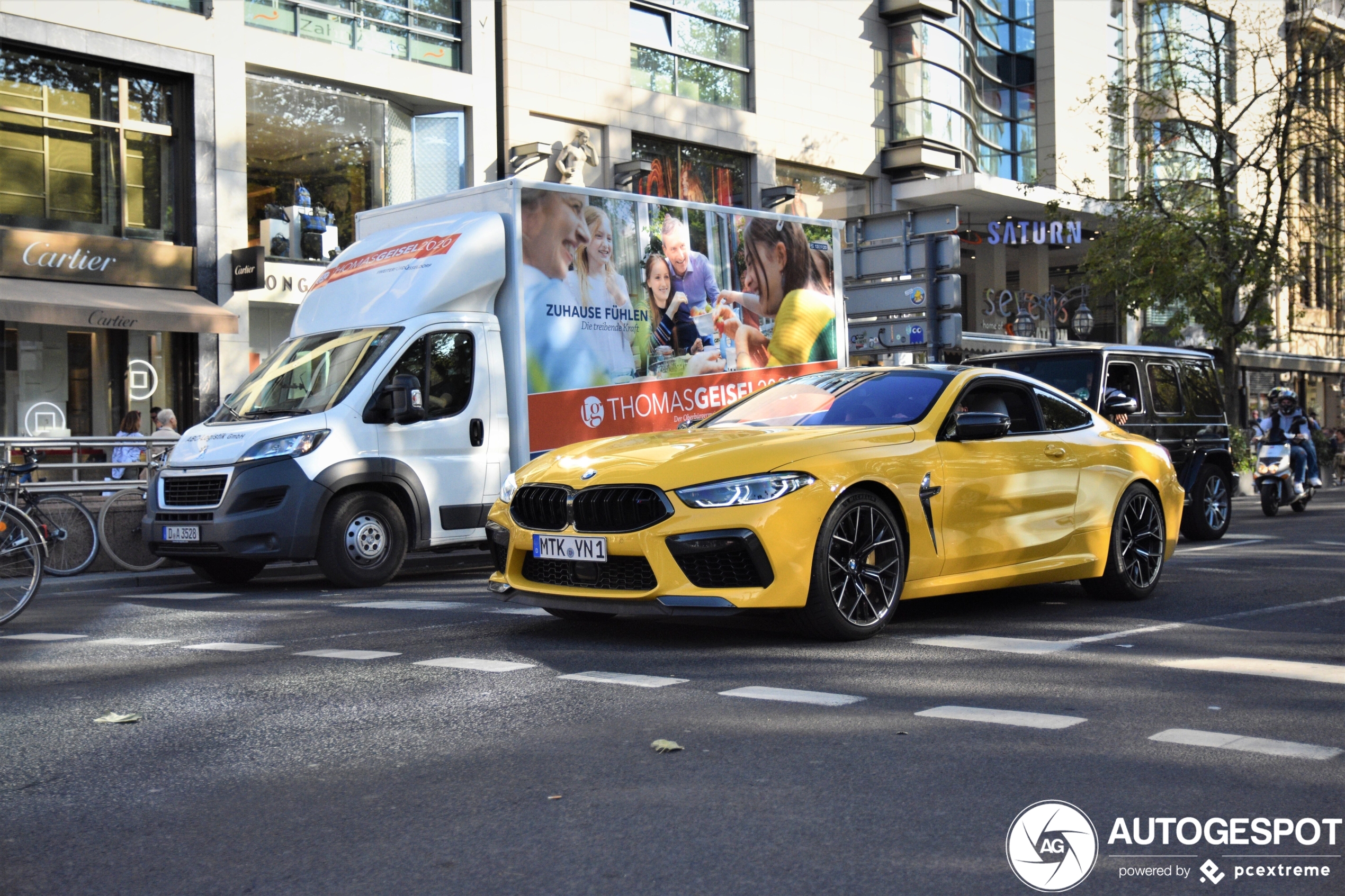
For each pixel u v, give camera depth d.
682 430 7.04
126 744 4.46
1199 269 25.05
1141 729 4.42
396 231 11.40
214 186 19.27
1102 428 7.97
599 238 11.31
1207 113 32.16
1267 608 7.57
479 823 3.47
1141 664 5.66
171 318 18.02
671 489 5.91
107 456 12.11
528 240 10.84
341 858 3.22
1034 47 32.28
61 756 4.32
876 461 6.35
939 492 6.61
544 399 10.84
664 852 3.21
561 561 6.27
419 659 6.00
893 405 6.99
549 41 22.50
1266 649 6.09
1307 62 26.14
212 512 9.74
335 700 5.11
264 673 5.78
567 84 22.72
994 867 3.09
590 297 11.20
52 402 18.11
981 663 5.70
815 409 7.09
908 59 28.78
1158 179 26.98
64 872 3.17
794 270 13.12
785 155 26.55
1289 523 15.45
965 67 30.19
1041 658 5.81
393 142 21.25
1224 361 28.97
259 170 19.83
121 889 3.05
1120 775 3.85
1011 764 3.98
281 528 9.66
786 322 12.95
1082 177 31.88
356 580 9.97
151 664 6.20
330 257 20.55
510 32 21.97
